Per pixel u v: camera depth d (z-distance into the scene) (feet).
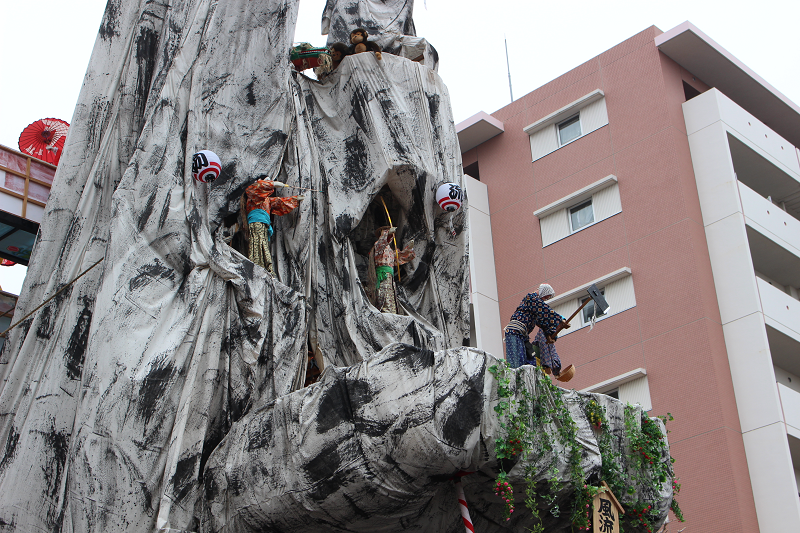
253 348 40.06
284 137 46.98
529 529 40.19
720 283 79.61
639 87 91.81
